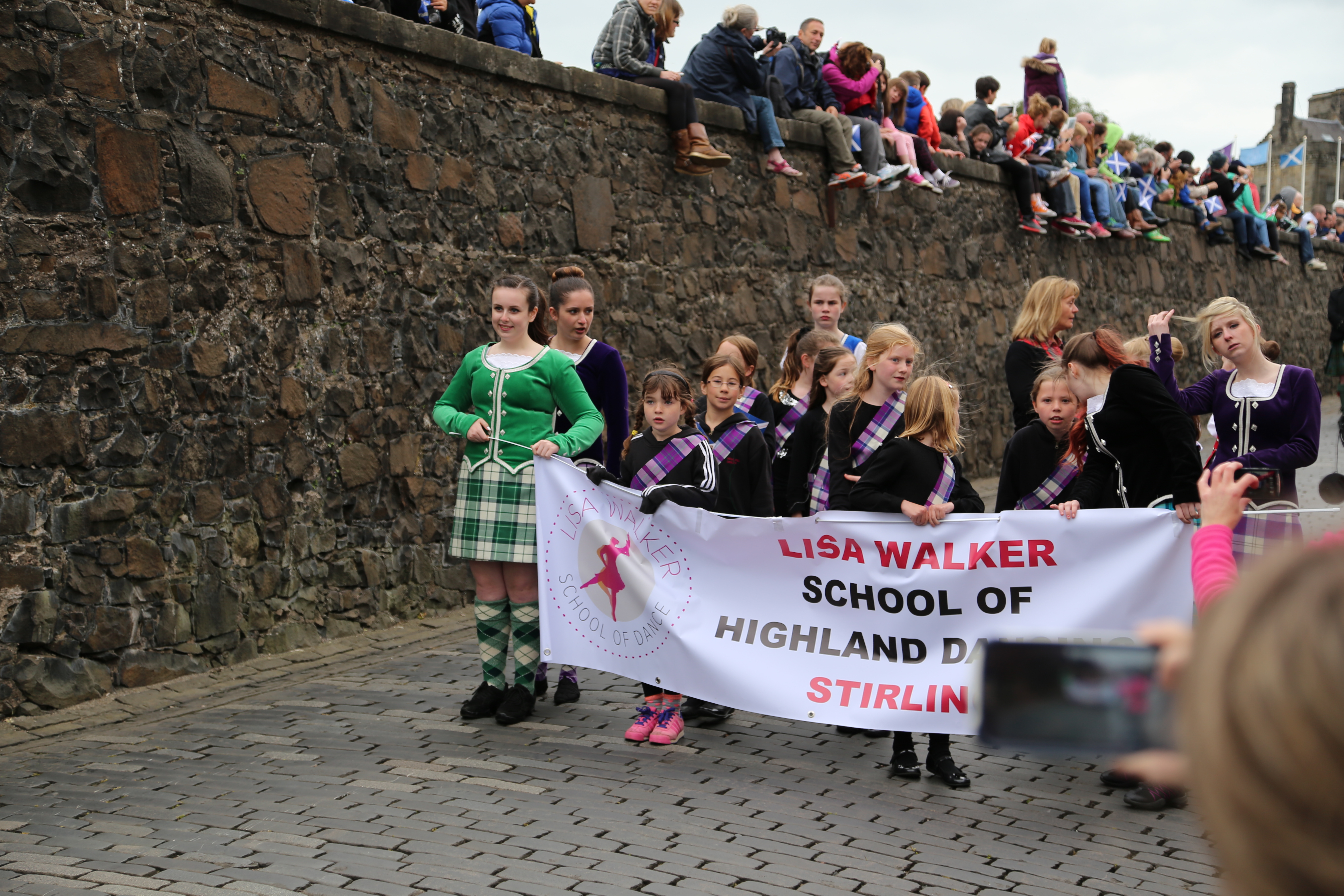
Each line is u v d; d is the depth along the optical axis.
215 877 3.68
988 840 4.11
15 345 5.52
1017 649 1.39
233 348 6.52
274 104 6.77
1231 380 5.45
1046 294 6.46
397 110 7.58
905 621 4.70
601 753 4.96
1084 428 4.86
